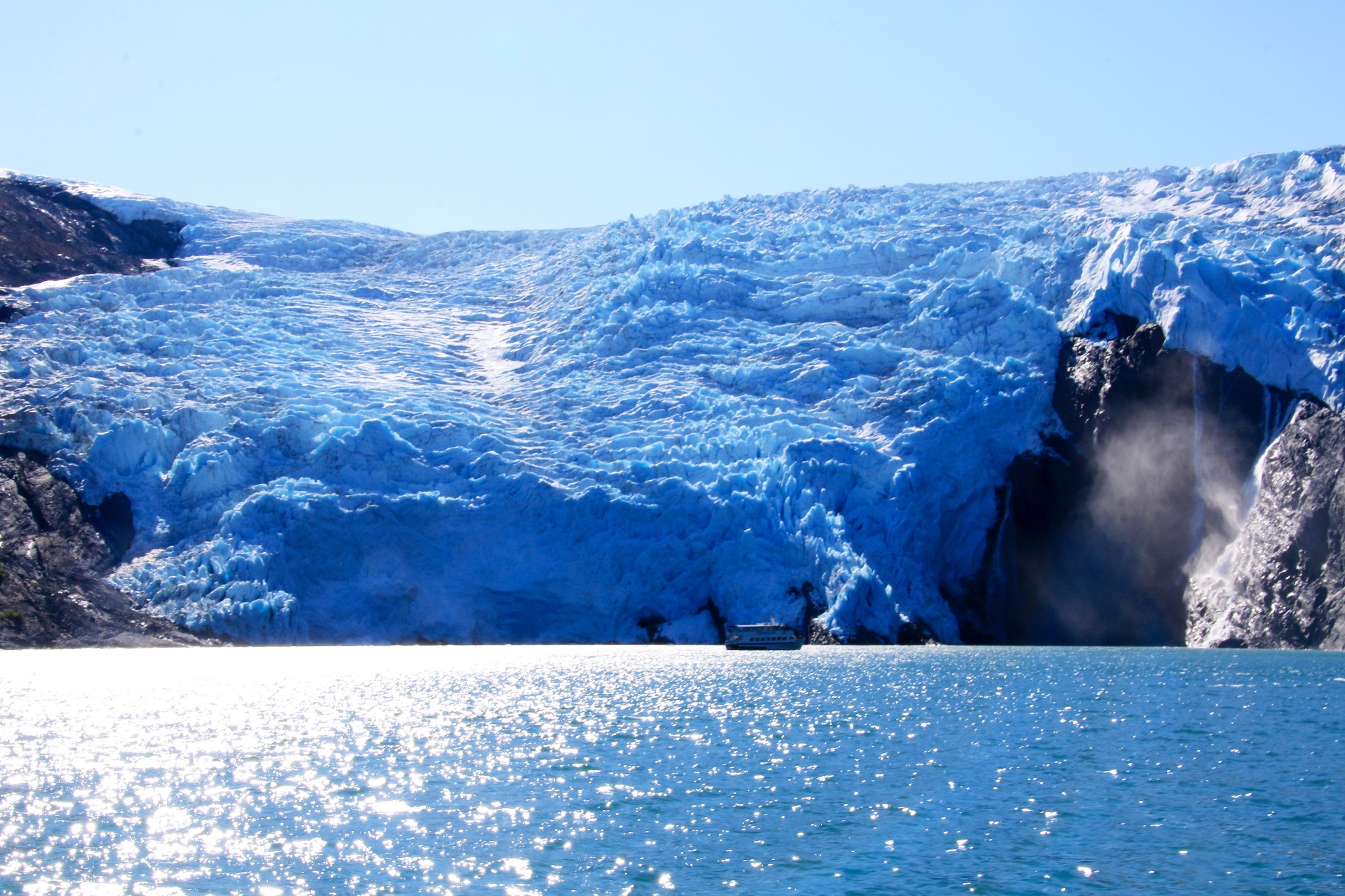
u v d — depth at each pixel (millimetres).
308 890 23453
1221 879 24625
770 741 40406
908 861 25672
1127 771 35125
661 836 27469
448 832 27766
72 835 27359
